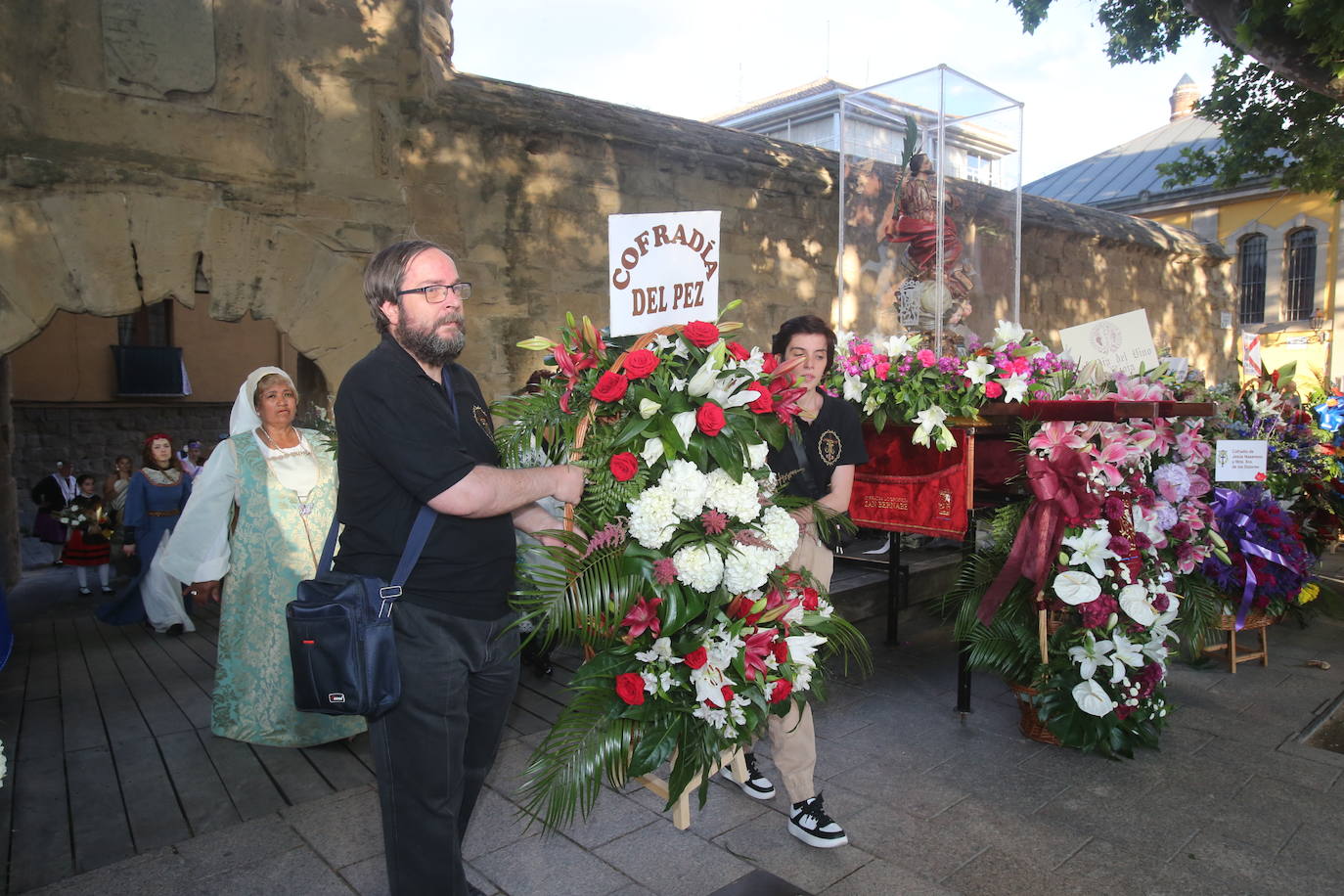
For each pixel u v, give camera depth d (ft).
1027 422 11.83
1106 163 81.61
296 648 6.39
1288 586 15.65
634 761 7.30
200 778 11.27
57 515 25.95
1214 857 9.20
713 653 7.34
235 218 15.38
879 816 10.14
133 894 8.45
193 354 45.32
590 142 19.97
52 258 13.83
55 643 19.34
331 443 13.04
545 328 19.40
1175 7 24.53
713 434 7.17
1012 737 12.63
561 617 7.05
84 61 14.02
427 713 6.61
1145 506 12.18
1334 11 15.65
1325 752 12.01
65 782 11.17
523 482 6.66
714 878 8.74
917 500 13.42
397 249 6.72
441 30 18.53
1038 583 11.64
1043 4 22.34
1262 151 29.17
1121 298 36.06
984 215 16.47
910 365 12.85
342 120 16.49
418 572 6.59
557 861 9.11
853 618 18.63
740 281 23.07
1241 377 38.70
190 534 12.16
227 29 15.21
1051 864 9.06
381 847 9.36
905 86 15.65
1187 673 15.66
